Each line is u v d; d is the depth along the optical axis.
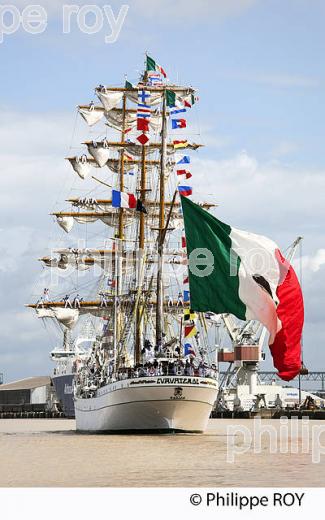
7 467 136.75
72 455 156.75
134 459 147.50
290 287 170.50
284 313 170.00
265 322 170.00
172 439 193.00
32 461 146.62
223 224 174.25
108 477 121.75
